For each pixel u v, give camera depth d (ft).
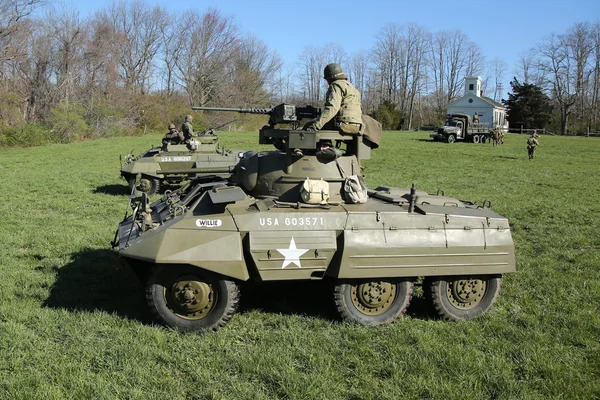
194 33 192.13
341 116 22.49
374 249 20.54
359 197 22.02
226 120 173.68
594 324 21.95
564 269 30.37
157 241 19.65
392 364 18.22
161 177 53.83
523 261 31.58
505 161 100.17
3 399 15.67
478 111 246.06
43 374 17.17
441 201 23.84
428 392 16.72
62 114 131.03
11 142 113.39
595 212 48.52
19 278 26.45
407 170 84.64
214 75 188.75
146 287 20.35
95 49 156.76
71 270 27.94
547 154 116.26
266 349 19.07
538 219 44.88
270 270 20.13
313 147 21.74
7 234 35.81
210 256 19.51
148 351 18.65
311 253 20.24
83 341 19.43
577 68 273.95
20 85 138.31
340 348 19.47
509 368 18.12
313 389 16.58
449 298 22.34
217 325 20.30
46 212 45.11
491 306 22.84
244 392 16.44
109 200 51.21
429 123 296.10
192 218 20.11
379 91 279.28
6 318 21.42
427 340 20.02
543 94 256.11
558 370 17.90
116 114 153.07
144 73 193.77
